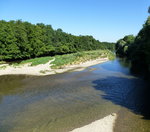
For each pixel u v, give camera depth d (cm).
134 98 1630
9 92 1939
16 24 5956
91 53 7594
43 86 2178
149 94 1733
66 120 1185
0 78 2705
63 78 2661
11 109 1425
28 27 5881
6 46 4684
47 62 4419
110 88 2034
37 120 1202
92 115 1259
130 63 4666
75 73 3112
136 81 2361
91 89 2003
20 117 1259
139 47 3191
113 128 1041
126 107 1404
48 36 7312
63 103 1541
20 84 2305
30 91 1962
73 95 1780
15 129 1081
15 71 3266
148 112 1282
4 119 1234
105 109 1373
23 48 5194
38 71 3272
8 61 4997
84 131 1017
